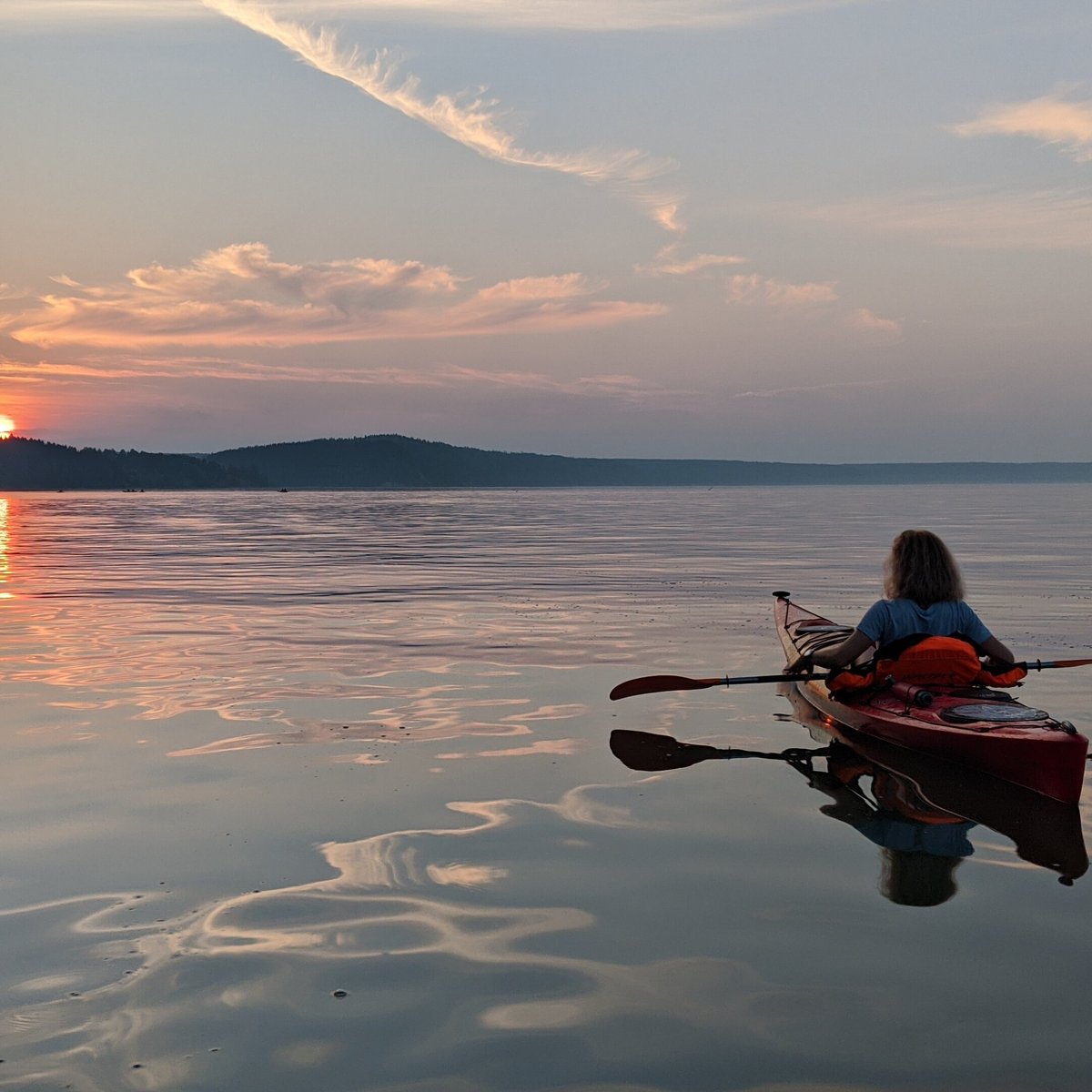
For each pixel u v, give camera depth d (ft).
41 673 26.05
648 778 16.69
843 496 349.61
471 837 13.79
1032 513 159.63
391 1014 9.16
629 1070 8.24
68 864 12.87
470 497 435.53
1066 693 23.24
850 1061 8.32
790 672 21.01
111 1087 8.07
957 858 12.98
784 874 12.46
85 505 293.43
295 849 13.33
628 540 92.58
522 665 27.04
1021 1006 9.18
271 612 38.91
